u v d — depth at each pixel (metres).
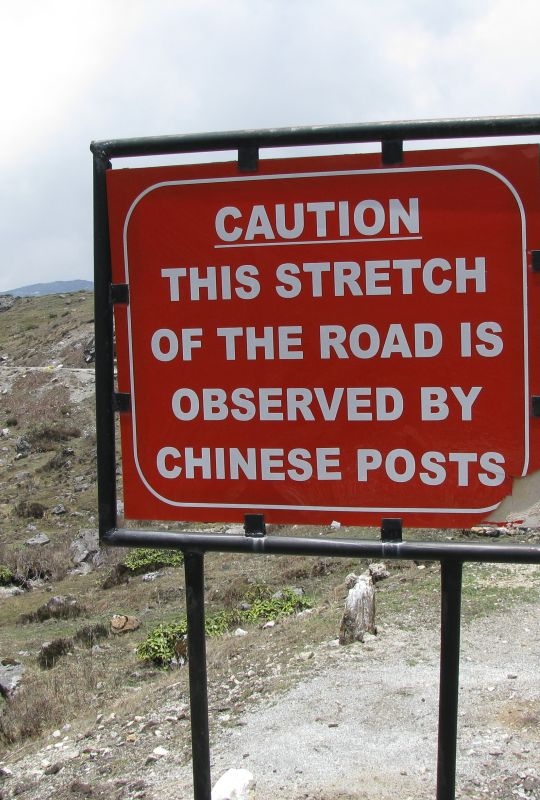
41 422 39.72
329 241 3.14
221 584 15.34
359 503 3.20
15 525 27.39
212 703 7.14
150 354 3.34
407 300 3.09
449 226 3.04
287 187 3.16
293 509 3.26
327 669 7.39
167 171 3.25
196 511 3.35
